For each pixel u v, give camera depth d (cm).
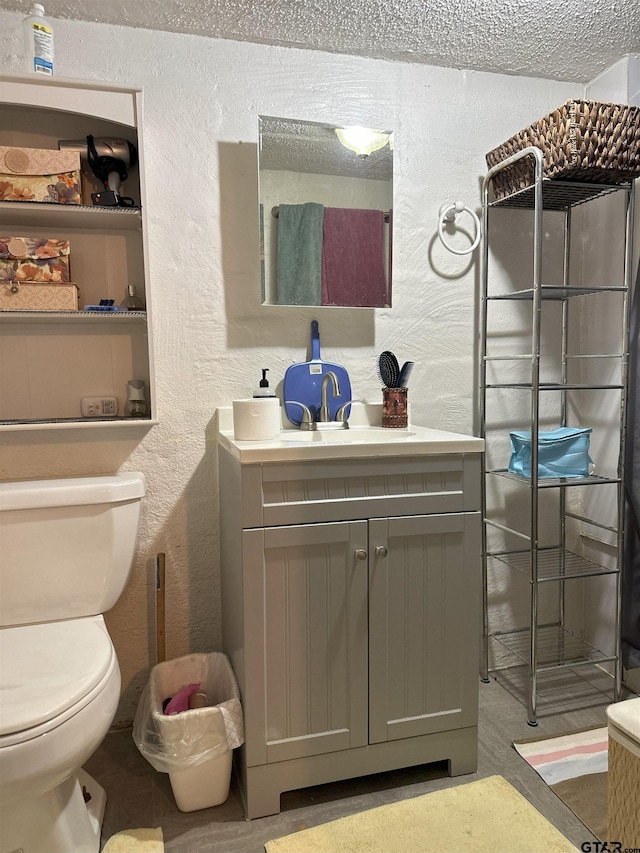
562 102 205
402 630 147
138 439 175
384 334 193
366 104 186
